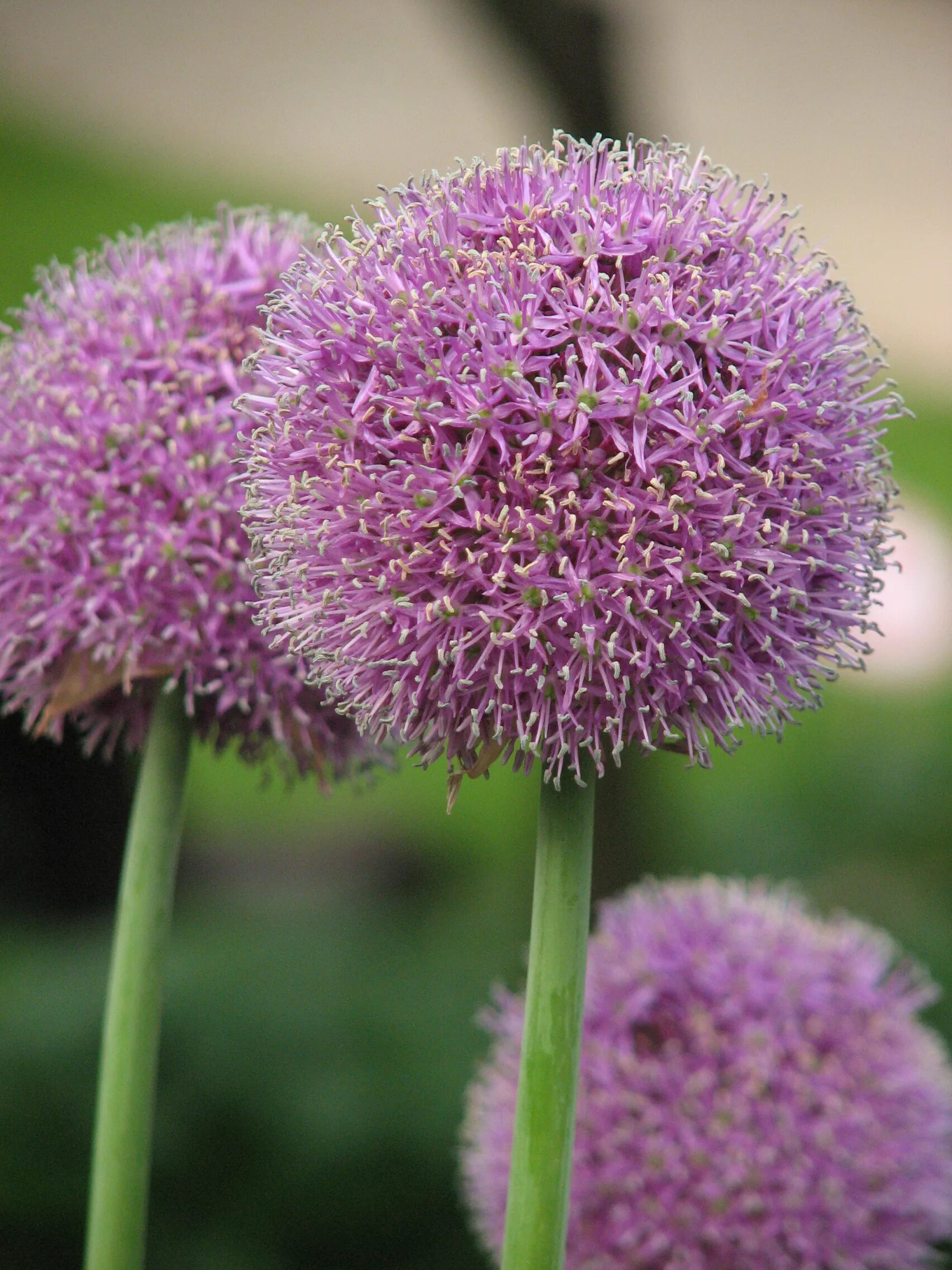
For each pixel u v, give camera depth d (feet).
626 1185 2.23
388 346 1.87
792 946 2.35
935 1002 3.68
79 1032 3.58
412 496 1.87
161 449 2.13
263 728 2.24
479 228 1.90
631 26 4.04
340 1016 3.58
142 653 2.15
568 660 1.87
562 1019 1.93
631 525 1.84
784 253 1.94
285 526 1.94
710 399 1.86
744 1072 2.25
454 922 4.24
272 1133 3.43
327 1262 3.41
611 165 1.94
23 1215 3.43
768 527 1.87
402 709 1.92
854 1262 2.26
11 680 2.34
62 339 2.18
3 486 2.17
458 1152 3.05
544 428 1.84
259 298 2.17
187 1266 3.32
